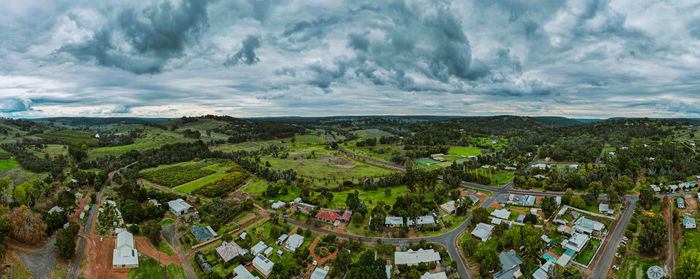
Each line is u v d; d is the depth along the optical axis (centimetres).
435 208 14762
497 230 11938
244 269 9906
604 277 9319
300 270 10050
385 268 9669
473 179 19438
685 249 10362
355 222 13375
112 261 10188
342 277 9581
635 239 11175
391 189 18250
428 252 10625
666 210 13375
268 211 15012
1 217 11556
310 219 13688
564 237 11612
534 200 15262
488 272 9650
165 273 9875
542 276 9312
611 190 13788
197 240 11606
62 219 12144
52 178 19550
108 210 14338
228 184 18562
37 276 8981
